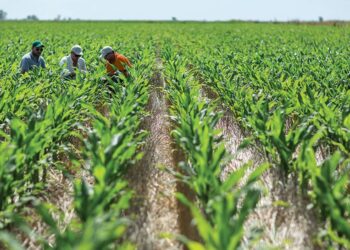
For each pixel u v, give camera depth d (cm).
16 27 4406
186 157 630
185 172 605
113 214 397
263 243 455
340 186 430
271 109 777
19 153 492
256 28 4256
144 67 1213
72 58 1103
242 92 853
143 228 491
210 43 2334
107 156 504
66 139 741
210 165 493
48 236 479
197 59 1441
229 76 1116
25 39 2322
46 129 588
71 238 354
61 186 607
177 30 3772
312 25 5225
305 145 523
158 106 1005
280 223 503
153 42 2361
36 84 940
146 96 855
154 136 795
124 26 4738
